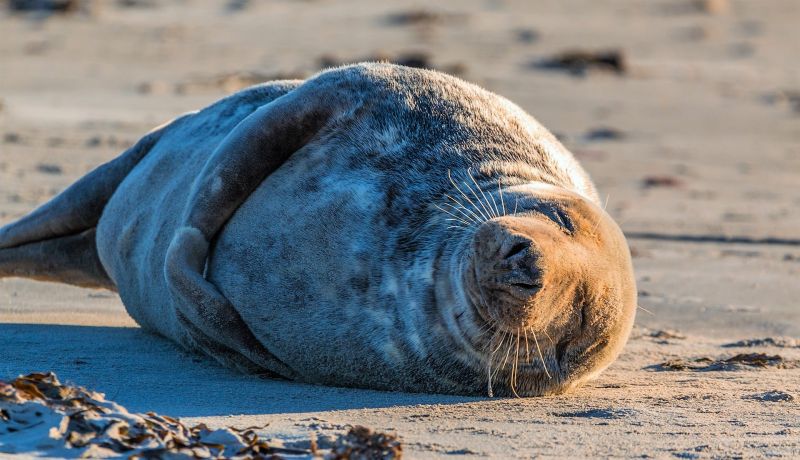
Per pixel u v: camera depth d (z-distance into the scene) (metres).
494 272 17.50
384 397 19.97
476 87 23.70
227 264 21.84
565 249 18.23
